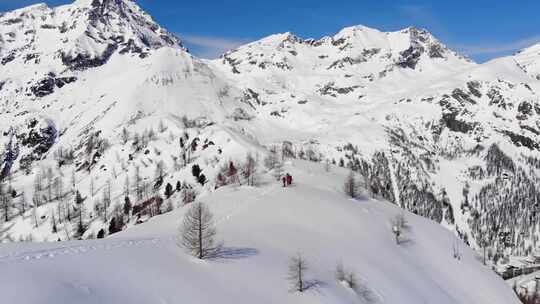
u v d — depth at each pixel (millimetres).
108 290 54938
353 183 148875
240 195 130000
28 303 45875
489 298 113188
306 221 110625
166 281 62219
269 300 67500
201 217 81812
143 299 56000
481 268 127750
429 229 138625
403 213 145375
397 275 96875
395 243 118062
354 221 118062
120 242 74500
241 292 66938
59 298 48812
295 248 91000
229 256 78312
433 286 101938
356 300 77750
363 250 102938
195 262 72812
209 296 62344
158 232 96438
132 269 62438
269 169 180125
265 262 78938
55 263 58094
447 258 123875
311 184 150875
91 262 61219
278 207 117375
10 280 49469
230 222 101875
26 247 65688
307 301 70188
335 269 86625
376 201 149625
